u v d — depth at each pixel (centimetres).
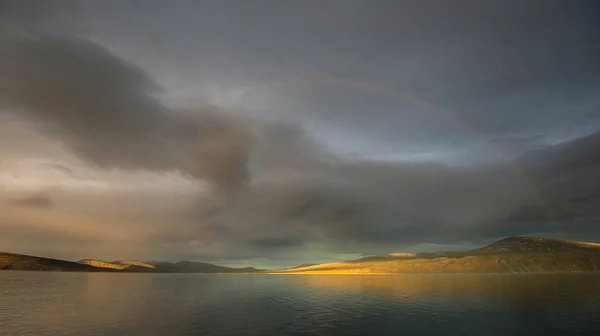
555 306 5641
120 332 3762
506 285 10475
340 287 10662
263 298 7456
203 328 3962
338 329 3894
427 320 4431
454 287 9931
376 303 6309
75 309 5631
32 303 6500
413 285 11044
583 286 9738
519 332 3712
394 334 3631
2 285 11375
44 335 3606
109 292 9062
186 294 8538
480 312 5069
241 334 3638
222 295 8250
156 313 5153
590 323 4191
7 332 3781
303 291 9319
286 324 4197
